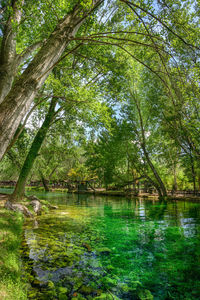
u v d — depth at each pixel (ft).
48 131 42.63
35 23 17.88
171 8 12.21
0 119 8.05
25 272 11.00
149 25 12.60
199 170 50.98
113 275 11.12
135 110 67.05
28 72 9.41
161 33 12.87
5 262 11.05
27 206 31.94
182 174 80.79
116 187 92.17
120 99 30.40
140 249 15.24
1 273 9.78
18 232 18.45
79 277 10.78
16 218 23.21
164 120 52.70
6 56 17.13
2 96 15.93
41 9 14.87
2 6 17.53
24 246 15.28
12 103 8.50
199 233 19.81
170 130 50.47
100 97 31.22
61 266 12.05
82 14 11.16
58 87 26.58
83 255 13.91
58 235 18.84
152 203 50.47
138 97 65.57
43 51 10.08
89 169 102.47
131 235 19.20
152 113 57.67
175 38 12.63
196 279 10.61
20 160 46.03
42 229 21.04
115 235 19.19
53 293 9.09
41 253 13.97
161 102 49.80
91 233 19.92
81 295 9.04
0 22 19.30
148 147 65.57
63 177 135.74
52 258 13.20
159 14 12.55
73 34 11.41
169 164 61.57
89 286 9.90
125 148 72.02
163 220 27.04
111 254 14.19
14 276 9.94
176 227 22.62
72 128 42.22
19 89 8.86
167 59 12.30
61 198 67.05
